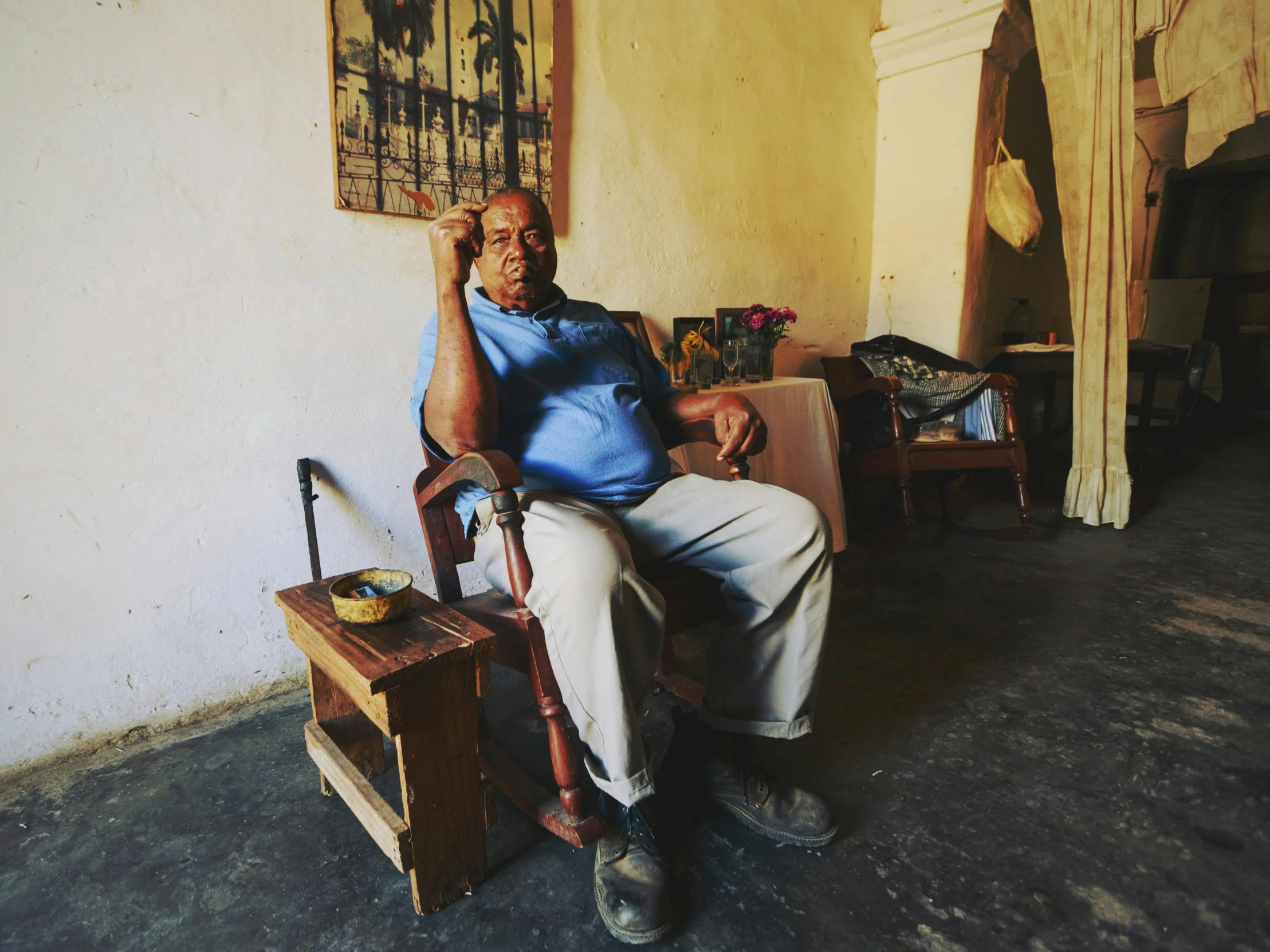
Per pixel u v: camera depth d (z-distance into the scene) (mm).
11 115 1396
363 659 1088
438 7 1956
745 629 1343
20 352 1449
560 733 1190
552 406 1446
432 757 1132
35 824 1383
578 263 2463
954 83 3494
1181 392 4395
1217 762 1541
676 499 1433
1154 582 2633
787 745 1642
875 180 3828
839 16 3430
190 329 1656
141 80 1537
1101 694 1838
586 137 2424
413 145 1955
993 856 1279
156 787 1501
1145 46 4141
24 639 1511
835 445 2953
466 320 1222
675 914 1162
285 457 1840
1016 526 3371
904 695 1854
